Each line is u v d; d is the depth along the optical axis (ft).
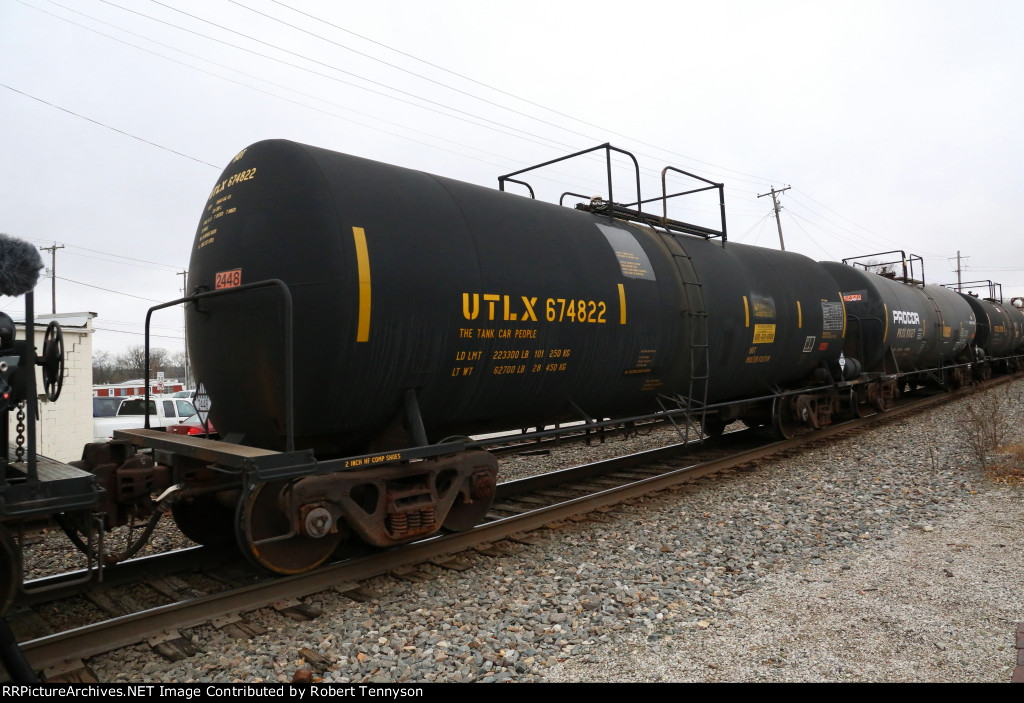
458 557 18.13
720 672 11.42
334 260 15.21
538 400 20.80
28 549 19.70
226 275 16.49
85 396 38.40
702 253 28.17
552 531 20.49
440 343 17.10
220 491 17.07
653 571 16.83
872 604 14.15
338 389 15.78
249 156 17.28
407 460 16.56
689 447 35.68
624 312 22.16
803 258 36.86
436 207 18.03
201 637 13.21
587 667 11.84
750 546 18.66
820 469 29.25
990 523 19.81
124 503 15.07
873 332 44.11
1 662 11.26
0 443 11.31
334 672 11.77
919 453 31.83
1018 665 10.77
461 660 12.23
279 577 15.74
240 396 16.69
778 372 32.60
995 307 76.84
